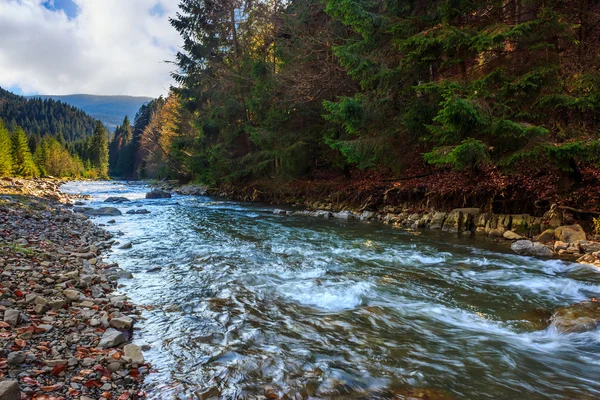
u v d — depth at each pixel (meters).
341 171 20.38
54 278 5.46
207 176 26.33
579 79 8.98
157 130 57.66
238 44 26.97
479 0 10.65
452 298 5.70
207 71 27.86
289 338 4.18
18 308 4.12
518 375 3.50
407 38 11.56
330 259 8.09
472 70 11.27
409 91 12.78
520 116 9.86
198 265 7.33
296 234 11.33
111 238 10.34
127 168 99.31
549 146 8.51
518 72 9.92
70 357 3.26
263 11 22.86
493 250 9.13
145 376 3.25
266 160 22.09
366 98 12.68
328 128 18.36
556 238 9.26
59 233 9.54
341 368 3.54
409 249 9.20
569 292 6.02
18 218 10.64
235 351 3.82
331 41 16.62
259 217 15.59
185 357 3.66
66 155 78.94
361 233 11.56
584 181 9.96
